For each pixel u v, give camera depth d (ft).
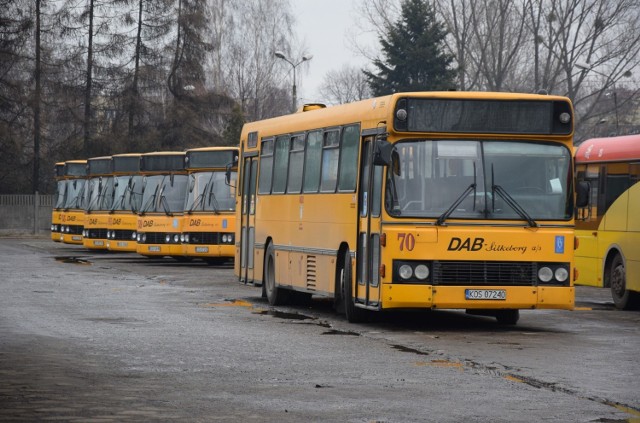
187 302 89.25
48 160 302.04
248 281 97.55
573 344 61.57
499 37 276.21
